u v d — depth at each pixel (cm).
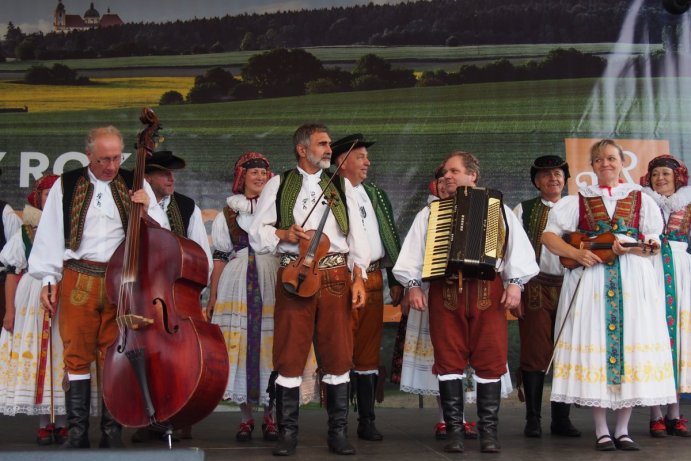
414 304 487
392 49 736
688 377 557
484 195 475
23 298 561
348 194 482
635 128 727
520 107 729
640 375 484
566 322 505
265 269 552
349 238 476
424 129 729
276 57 735
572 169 724
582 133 726
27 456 361
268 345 545
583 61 730
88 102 727
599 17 730
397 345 586
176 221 549
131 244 441
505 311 482
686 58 729
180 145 727
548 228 520
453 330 479
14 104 723
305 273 456
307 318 464
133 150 726
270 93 733
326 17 740
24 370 551
